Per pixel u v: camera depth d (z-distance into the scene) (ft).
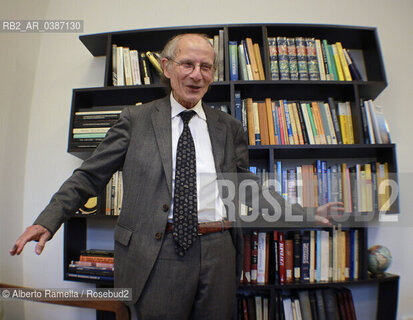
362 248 4.60
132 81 4.96
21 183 5.47
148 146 2.85
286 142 4.75
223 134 3.22
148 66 5.06
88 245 5.34
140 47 5.47
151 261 2.53
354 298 5.21
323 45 5.02
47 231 2.31
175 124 3.06
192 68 2.95
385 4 5.85
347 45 5.56
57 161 5.60
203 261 2.65
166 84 3.53
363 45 5.55
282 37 4.97
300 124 4.80
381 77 4.98
